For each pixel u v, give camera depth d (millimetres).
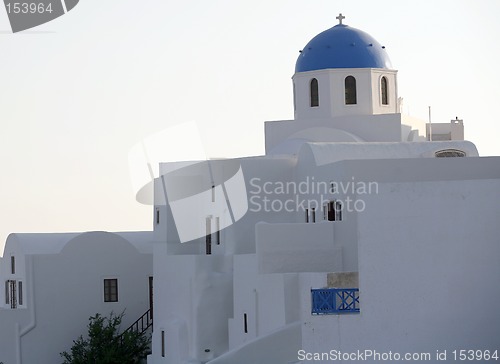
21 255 107188
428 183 65250
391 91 102375
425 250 65000
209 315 89375
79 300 106562
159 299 97625
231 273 90062
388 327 64750
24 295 106188
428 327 64812
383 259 64938
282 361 75000
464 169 79875
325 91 101062
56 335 105562
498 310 65125
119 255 107938
